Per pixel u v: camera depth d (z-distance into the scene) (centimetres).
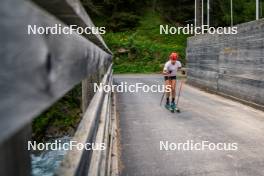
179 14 5375
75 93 1009
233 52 1272
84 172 147
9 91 50
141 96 1406
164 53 4053
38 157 696
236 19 4822
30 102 57
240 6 4991
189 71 2011
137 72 3762
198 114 950
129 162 504
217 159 525
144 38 4625
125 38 4484
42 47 68
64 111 923
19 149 64
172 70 984
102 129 300
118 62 3938
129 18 4928
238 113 973
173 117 899
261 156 544
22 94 54
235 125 795
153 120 854
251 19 4866
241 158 532
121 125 789
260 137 675
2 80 48
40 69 64
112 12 5144
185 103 1190
